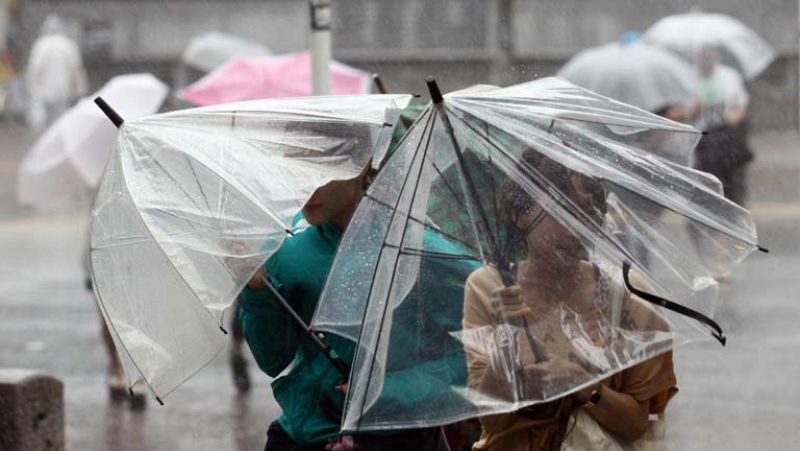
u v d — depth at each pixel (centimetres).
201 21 4022
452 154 579
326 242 667
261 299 655
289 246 670
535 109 599
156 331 599
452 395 573
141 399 1391
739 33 2422
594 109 614
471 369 575
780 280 1948
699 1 3747
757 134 3641
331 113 618
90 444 1256
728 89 2098
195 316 595
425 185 577
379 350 571
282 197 598
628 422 607
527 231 581
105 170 629
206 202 601
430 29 3888
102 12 4056
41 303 1967
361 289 579
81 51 4025
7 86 4050
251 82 1617
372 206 579
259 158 610
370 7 3916
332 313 578
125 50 4041
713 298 588
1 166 3491
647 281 586
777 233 2361
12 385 1043
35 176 1480
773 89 3662
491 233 578
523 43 3856
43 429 1067
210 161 609
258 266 588
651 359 611
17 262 2319
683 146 633
